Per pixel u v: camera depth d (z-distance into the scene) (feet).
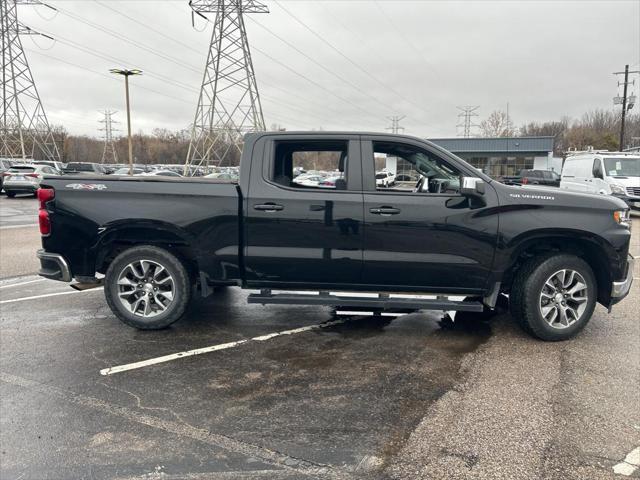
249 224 14.48
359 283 14.73
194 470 8.48
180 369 12.81
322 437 9.55
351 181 14.47
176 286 15.29
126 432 9.70
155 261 15.16
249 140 14.85
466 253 14.28
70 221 14.84
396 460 8.79
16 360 13.33
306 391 11.55
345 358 13.61
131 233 15.31
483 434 9.62
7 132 148.05
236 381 12.09
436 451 9.05
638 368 12.83
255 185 14.53
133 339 15.03
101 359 13.44
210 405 10.85
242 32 130.31
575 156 64.54
